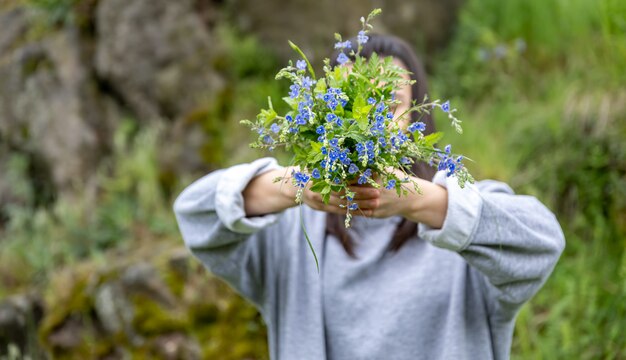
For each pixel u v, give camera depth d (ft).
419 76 5.42
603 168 10.26
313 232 5.40
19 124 12.98
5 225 13.04
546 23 13.60
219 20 14.10
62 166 12.71
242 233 4.93
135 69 12.96
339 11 13.76
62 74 12.86
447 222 4.46
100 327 9.75
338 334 5.20
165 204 12.23
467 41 14.23
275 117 4.25
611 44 11.53
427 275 5.16
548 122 11.16
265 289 5.42
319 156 3.95
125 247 11.18
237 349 9.23
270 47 13.97
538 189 10.63
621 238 9.71
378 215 4.50
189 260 9.80
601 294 9.14
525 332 8.70
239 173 4.83
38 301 10.35
